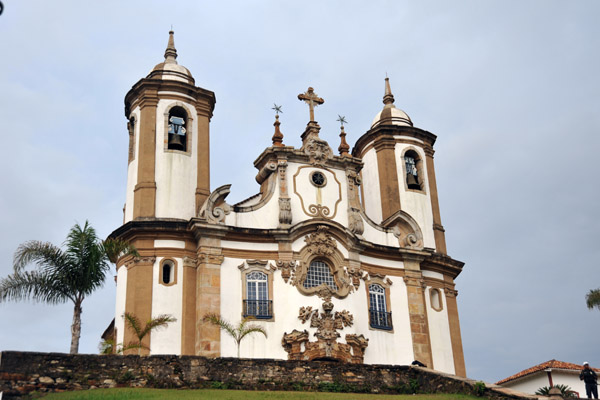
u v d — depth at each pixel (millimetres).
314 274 31031
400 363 31453
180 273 29734
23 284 23266
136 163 32094
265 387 22797
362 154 38594
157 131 32406
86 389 20656
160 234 30047
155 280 29406
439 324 34250
